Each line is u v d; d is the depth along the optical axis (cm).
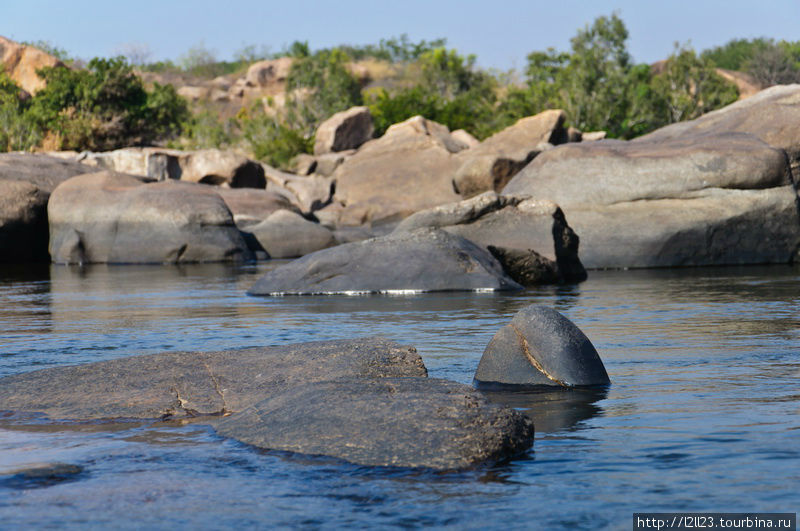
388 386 541
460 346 830
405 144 4153
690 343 824
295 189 4050
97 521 366
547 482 405
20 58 6262
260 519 365
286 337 917
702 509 364
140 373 633
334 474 425
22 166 2728
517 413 486
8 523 364
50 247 2512
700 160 1991
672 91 5975
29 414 568
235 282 1712
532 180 2056
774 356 739
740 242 1995
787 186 2012
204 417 556
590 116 5806
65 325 1050
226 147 5956
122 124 5434
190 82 10288
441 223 1655
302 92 6975
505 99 6900
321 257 1442
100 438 507
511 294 1343
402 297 1308
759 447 452
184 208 2412
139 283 1719
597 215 1983
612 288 1451
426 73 7894
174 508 380
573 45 6059
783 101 2262
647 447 460
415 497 389
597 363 655
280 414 515
